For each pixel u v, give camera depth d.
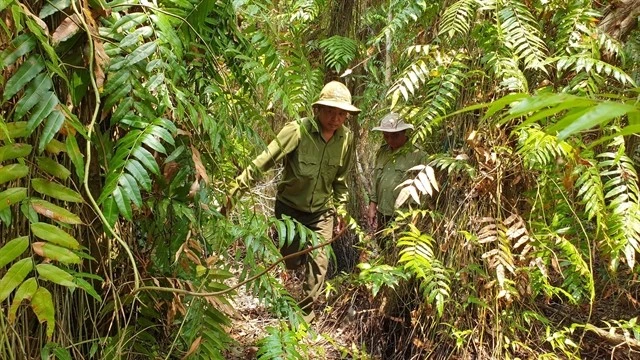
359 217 3.43
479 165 2.09
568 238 2.13
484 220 2.04
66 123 0.96
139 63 1.12
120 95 1.07
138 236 1.40
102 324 1.33
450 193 2.21
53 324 0.96
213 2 1.20
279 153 2.62
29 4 1.01
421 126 2.04
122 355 1.36
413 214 2.17
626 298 2.47
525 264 2.08
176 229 1.34
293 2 3.15
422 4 2.23
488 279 2.08
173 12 1.18
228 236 1.51
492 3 1.99
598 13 1.99
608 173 1.82
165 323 1.47
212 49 1.34
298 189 2.72
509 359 2.07
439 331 2.18
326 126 2.62
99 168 1.21
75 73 1.04
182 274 1.40
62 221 0.99
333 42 3.08
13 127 0.93
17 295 0.93
